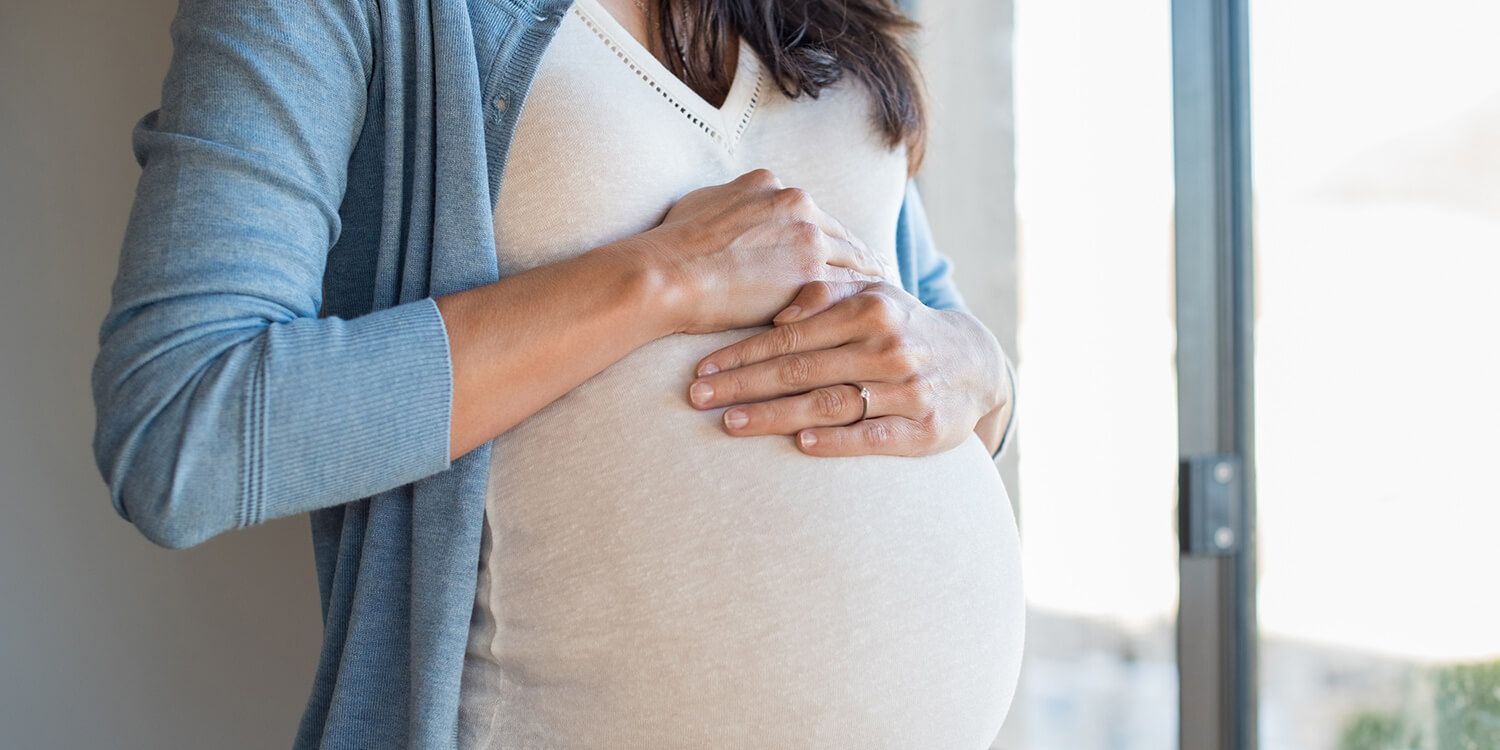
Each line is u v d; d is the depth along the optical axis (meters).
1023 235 1.68
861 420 0.77
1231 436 1.56
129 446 0.60
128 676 1.20
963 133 1.65
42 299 1.19
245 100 0.66
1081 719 1.68
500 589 0.73
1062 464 1.68
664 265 0.72
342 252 0.80
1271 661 1.55
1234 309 1.55
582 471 0.72
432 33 0.75
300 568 1.24
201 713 1.21
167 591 1.20
